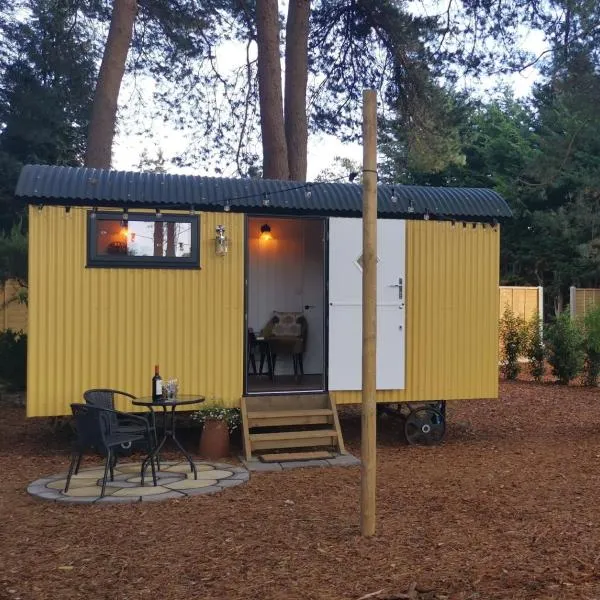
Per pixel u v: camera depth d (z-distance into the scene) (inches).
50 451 324.8
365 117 204.1
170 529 207.5
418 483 265.0
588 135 774.5
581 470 283.3
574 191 933.8
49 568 177.2
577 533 198.8
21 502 238.5
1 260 456.4
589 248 877.2
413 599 154.6
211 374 320.2
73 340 304.3
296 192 331.9
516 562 175.9
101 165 505.0
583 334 555.5
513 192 962.7
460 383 349.4
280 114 531.2
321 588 161.6
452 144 649.6
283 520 216.2
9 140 746.8
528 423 405.1
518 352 589.0
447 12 606.2
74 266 304.8
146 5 623.5
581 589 157.5
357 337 337.1
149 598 158.4
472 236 351.9
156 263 313.9
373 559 180.1
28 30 721.6
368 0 593.9
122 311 310.3
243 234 324.5
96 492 245.6
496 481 266.7
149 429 256.1
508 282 1037.2
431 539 195.8
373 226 202.2
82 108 749.3
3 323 569.3
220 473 277.4
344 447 336.5
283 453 316.2
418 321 343.9
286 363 441.1
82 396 304.8
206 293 320.2
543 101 983.0
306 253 450.9
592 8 588.4
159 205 312.7
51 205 302.4
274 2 529.3
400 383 339.9
